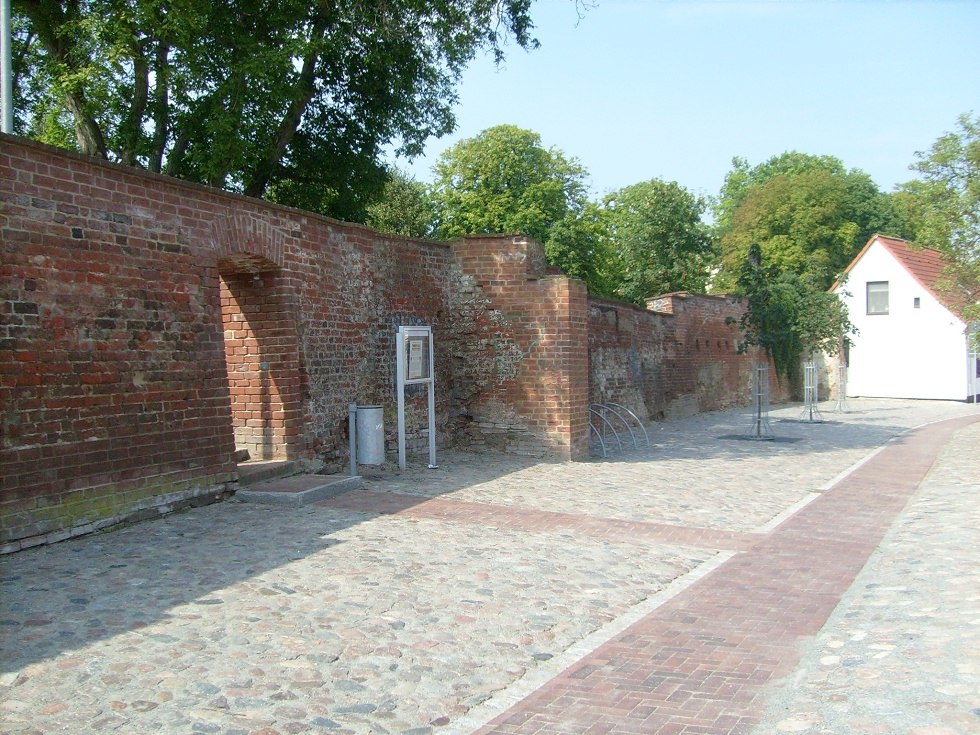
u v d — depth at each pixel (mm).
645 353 24562
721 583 7688
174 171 19297
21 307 7656
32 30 18406
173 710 4699
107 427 8531
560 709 4902
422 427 15664
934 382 39375
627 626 6465
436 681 5281
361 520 9617
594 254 43781
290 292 11828
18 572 7047
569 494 12078
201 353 9836
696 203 43062
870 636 5797
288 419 11836
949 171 18609
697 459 16781
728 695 5039
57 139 19438
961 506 10969
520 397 15969
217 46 17609
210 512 9625
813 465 16125
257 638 5809
